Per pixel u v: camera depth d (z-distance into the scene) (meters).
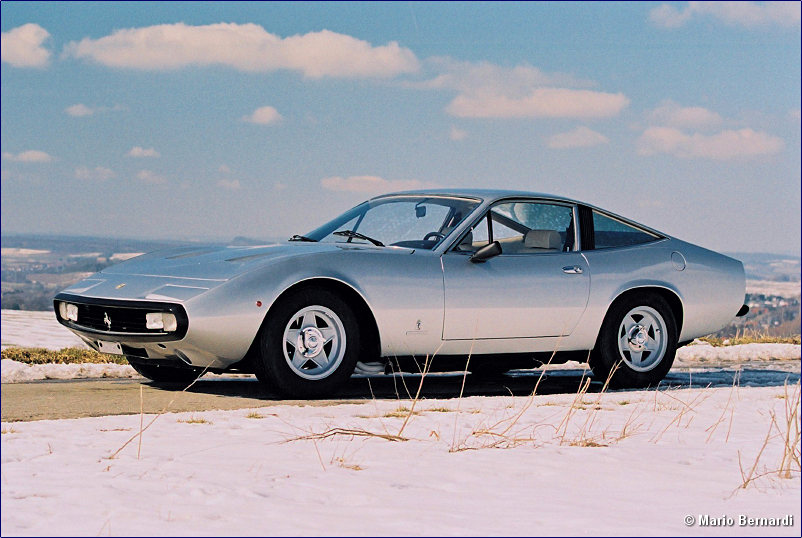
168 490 3.24
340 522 2.81
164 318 5.58
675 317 7.24
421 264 6.19
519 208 6.76
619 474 3.64
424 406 5.53
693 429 4.84
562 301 6.61
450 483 3.41
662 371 7.06
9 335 12.19
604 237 7.05
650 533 2.73
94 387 6.50
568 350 6.73
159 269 6.09
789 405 5.78
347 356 5.91
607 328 6.83
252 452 3.98
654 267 7.07
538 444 4.30
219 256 6.14
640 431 4.73
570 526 2.80
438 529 2.74
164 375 6.94
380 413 5.19
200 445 4.14
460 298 6.23
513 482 3.46
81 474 3.51
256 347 5.75
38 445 4.14
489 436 4.45
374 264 6.03
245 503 3.05
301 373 5.80
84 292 6.11
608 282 6.82
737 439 4.55
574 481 3.50
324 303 5.85
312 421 4.84
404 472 3.60
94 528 2.72
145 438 4.31
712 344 11.43
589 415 5.22
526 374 8.20
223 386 6.58
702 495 3.30
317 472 3.57
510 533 2.70
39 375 7.30
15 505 3.02
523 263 6.55
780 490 3.41
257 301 5.62
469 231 6.46
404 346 6.10
